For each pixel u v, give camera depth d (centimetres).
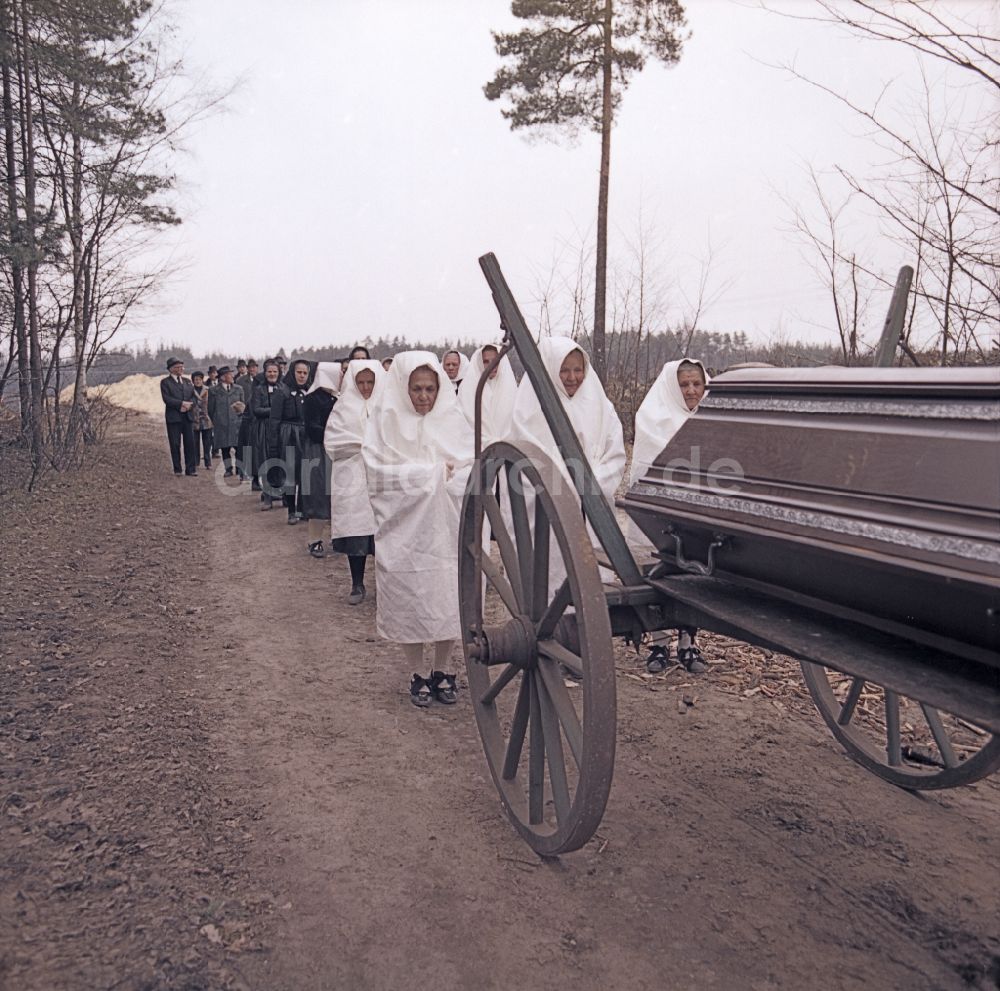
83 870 263
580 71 1752
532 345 277
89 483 1167
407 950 237
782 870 274
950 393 171
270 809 312
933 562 153
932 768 335
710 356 1372
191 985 216
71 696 405
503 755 313
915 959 231
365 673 468
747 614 210
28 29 1080
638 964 232
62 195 1180
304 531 911
